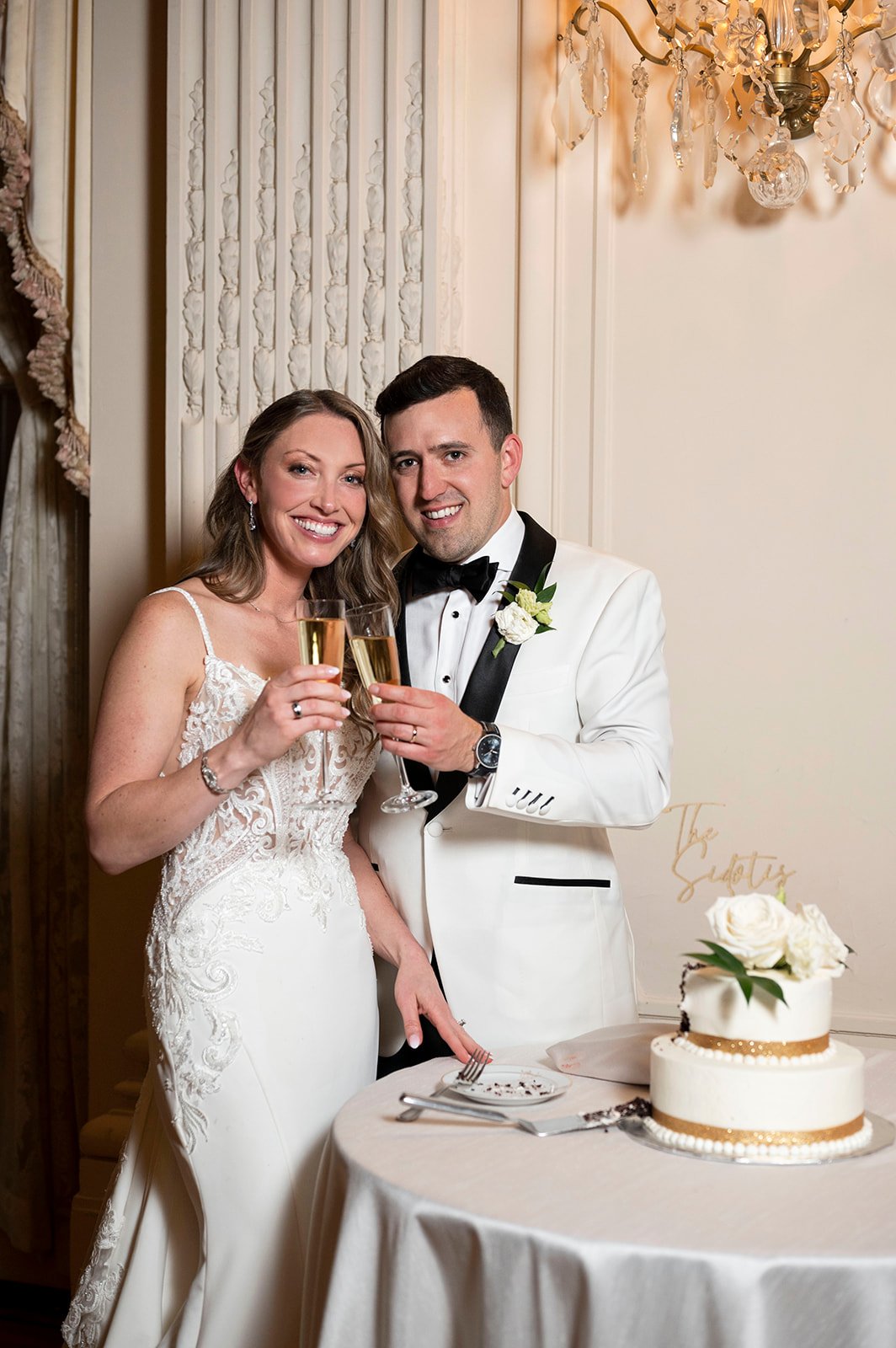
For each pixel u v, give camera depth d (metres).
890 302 2.90
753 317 3.00
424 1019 2.33
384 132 3.13
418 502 2.28
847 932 2.94
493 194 3.21
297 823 2.14
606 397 3.09
